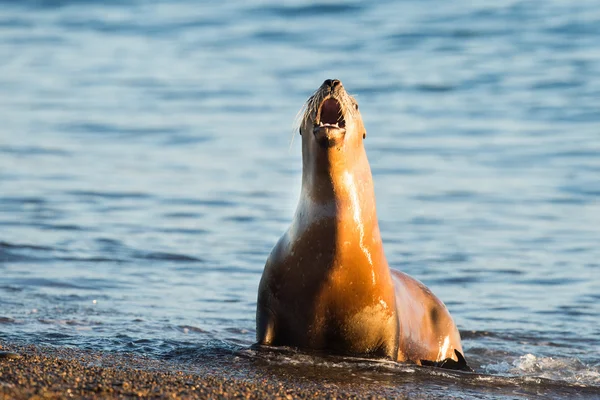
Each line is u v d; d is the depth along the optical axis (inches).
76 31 7618.1
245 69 6235.2
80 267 2438.5
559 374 1690.5
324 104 1529.3
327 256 1520.7
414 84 5733.3
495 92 5502.0
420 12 7450.8
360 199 1528.1
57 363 1397.6
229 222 3095.5
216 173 3858.3
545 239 2970.0
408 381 1486.2
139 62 6565.0
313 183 1523.1
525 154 4190.5
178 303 2122.3
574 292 2399.1
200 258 2618.1
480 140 4475.9
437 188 3659.0
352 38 6904.5
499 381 1537.9
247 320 1996.8
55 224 2947.8
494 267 2647.6
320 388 1396.4
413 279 1824.6
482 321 2128.4
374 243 1544.0
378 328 1574.8
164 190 3540.8
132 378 1323.8
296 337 1587.1
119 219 3070.9
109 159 4079.7
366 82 5812.0
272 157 4168.3
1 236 2743.6
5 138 4441.4
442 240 2960.1
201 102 5383.9
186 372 1449.3
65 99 5472.4
